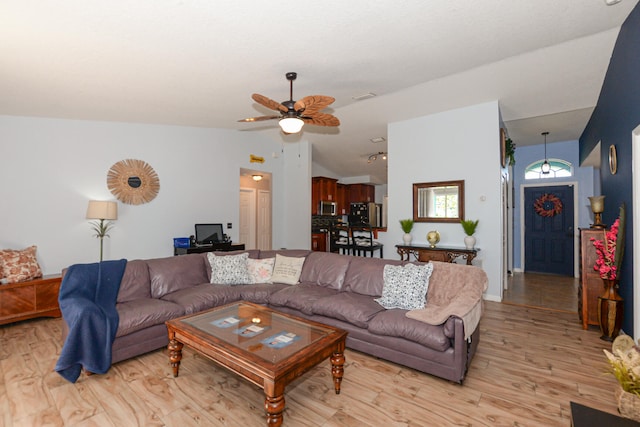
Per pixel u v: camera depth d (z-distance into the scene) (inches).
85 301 98.0
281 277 148.3
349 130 228.1
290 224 269.4
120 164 177.3
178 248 193.5
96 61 104.1
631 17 99.8
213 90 137.6
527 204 264.1
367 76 131.9
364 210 360.2
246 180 286.8
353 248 216.4
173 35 91.7
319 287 136.8
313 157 302.4
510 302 169.6
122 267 122.3
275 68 119.0
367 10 85.6
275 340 82.8
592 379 91.4
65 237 160.1
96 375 93.7
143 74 116.7
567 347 112.6
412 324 94.3
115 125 176.2
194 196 208.1
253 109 168.1
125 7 77.3
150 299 118.8
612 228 117.5
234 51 103.9
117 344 98.4
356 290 129.3
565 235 248.5
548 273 254.2
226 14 83.4
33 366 98.3
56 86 121.0
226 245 207.2
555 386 88.0
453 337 87.4
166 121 184.7
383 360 103.7
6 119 145.5
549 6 90.0
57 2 73.3
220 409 78.5
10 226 146.2
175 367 93.4
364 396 84.0
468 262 167.9
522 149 265.7
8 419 73.6
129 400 81.7
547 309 157.0
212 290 128.6
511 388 87.1
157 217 191.6
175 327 91.4
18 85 117.2
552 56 125.2
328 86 141.3
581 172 242.5
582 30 106.7
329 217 331.3
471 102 173.0
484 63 124.6
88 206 159.8
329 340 82.3
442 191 188.2
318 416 75.8
